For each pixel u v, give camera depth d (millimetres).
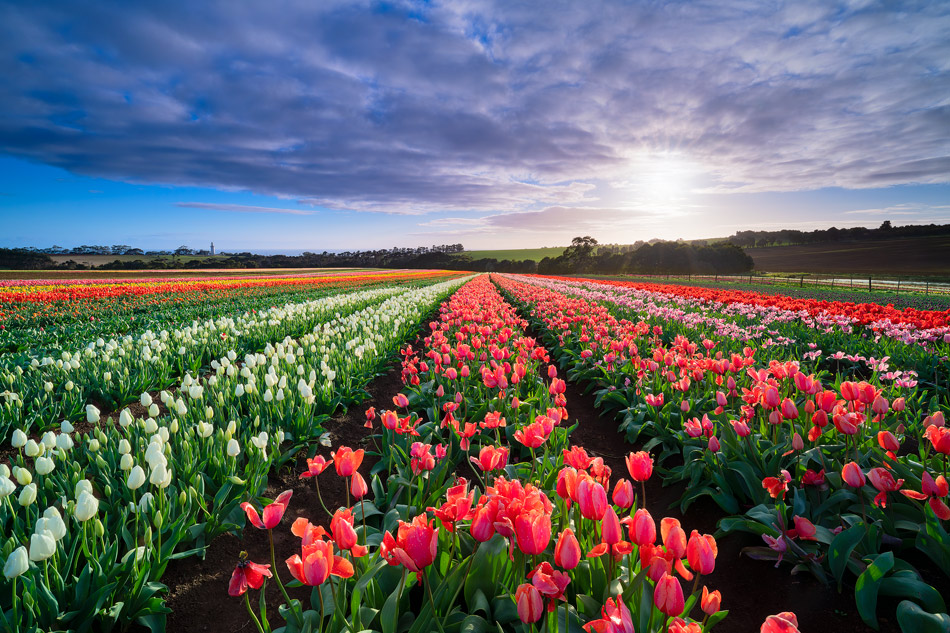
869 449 3895
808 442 4230
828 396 3762
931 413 4934
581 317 11844
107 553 3045
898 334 8727
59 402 6289
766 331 10883
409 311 14625
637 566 2635
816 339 10352
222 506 4195
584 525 2900
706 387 6426
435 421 5695
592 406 7840
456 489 2494
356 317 11867
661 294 21531
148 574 3148
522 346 8203
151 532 3293
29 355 8328
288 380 6738
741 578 3436
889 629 2627
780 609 3031
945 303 24094
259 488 4449
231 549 4008
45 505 3572
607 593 2176
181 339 9078
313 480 5188
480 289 22781
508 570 2660
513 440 5578
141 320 15461
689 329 11922
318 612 2529
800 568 3193
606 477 2777
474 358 7492
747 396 4547
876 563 2633
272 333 11539
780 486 3248
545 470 4043
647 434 5949
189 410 5512
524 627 2143
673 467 5145
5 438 5625
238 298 24484
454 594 2408
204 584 3607
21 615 2666
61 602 2793
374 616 2436
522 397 7016
